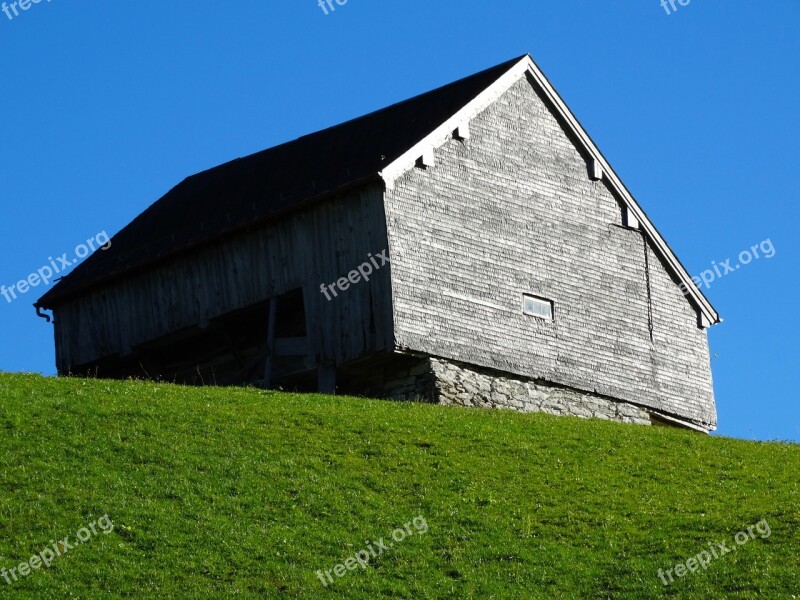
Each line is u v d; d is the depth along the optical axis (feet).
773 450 123.34
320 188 136.98
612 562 94.68
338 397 123.24
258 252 140.05
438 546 95.45
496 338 135.33
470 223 136.46
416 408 121.60
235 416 113.09
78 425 107.34
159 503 96.58
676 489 108.78
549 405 138.00
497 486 105.60
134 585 86.84
